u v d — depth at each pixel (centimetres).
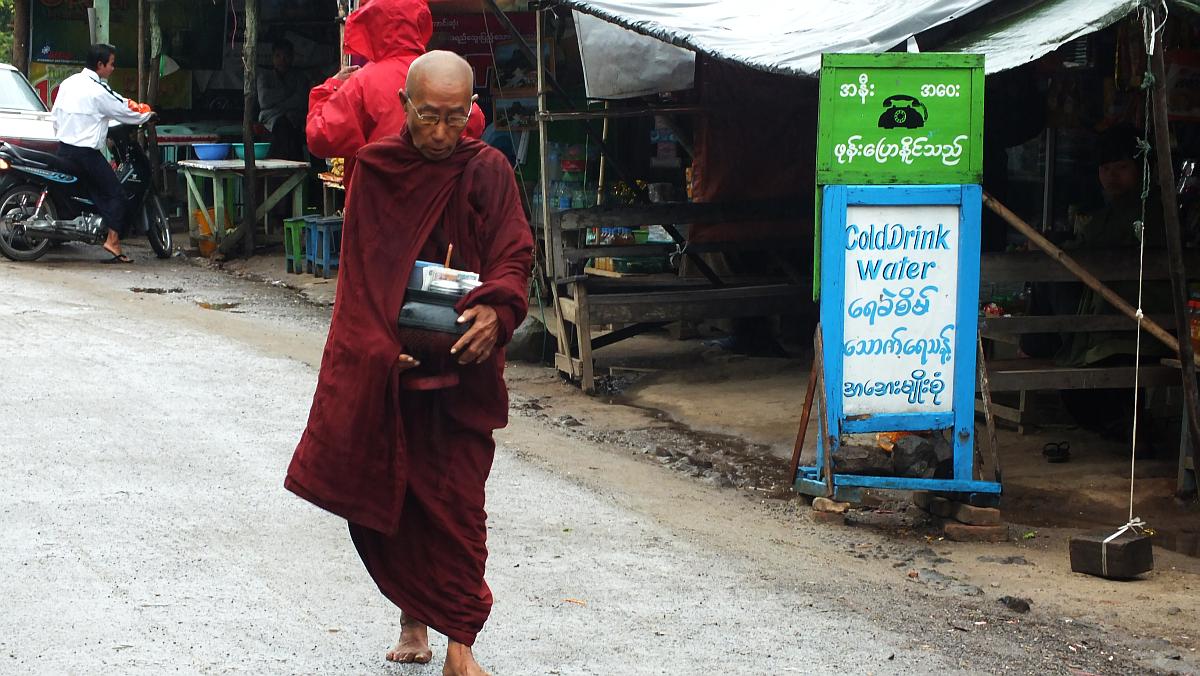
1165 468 731
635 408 870
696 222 955
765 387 914
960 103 601
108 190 1332
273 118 1664
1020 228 620
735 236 990
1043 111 893
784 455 754
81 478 619
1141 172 751
